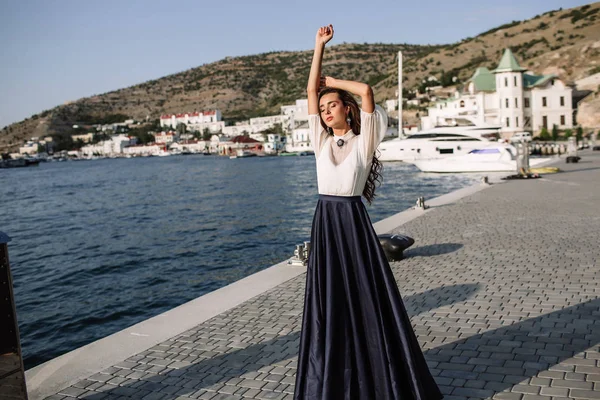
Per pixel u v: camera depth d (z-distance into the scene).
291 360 5.00
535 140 80.44
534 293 6.80
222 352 5.30
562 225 12.12
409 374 3.36
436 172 45.03
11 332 3.57
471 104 86.62
